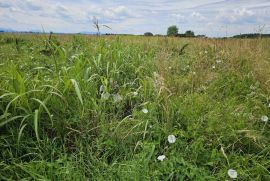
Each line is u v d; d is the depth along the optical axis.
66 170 2.01
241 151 2.50
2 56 6.21
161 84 3.55
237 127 2.77
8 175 2.03
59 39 10.39
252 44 6.99
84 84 3.16
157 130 2.65
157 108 3.13
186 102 3.23
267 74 4.25
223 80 4.30
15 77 2.69
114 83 3.72
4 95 2.41
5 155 2.23
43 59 5.62
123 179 1.97
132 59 4.98
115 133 2.56
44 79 3.25
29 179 1.96
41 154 2.26
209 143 2.55
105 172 2.11
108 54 4.48
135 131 2.66
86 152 2.40
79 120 2.66
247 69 4.80
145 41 9.66
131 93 3.44
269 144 2.55
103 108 2.99
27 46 8.57
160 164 2.20
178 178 2.08
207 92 3.80
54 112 2.68
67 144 2.50
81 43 7.91
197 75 4.26
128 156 2.32
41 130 2.54
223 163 2.27
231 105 3.32
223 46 7.13
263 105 3.30
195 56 6.26
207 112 3.11
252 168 2.20
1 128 2.47
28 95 2.69
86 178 2.04
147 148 2.34
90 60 4.16
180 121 2.91
